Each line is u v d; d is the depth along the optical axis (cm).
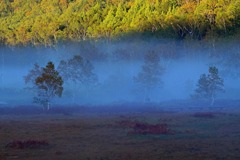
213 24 15975
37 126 4750
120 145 3212
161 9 19000
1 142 3450
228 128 4291
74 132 4116
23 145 3167
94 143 3341
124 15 19925
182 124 4734
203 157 2653
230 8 15712
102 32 17688
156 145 3181
